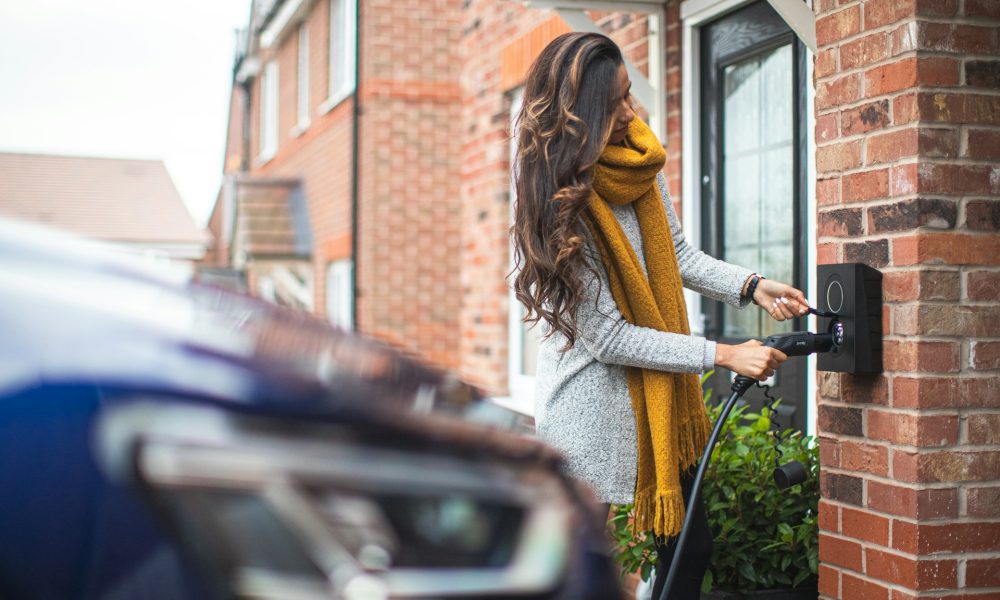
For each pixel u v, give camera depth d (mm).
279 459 652
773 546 2979
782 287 2496
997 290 2562
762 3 4098
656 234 2371
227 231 17328
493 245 6578
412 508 694
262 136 16766
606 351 2252
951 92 2535
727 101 4371
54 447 597
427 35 10164
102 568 594
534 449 784
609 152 2250
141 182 33188
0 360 610
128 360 637
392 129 10133
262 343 705
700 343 2264
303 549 643
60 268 676
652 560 3020
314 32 13266
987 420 2549
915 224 2512
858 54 2695
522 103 2287
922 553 2498
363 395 705
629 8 4520
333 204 11984
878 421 2625
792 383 3896
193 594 608
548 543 756
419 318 10141
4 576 583
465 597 695
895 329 2574
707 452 2332
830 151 2797
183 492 618
